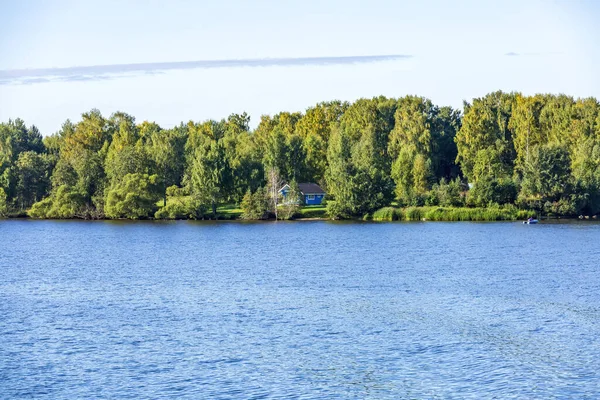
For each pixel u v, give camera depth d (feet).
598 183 542.16
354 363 153.89
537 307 207.21
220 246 396.98
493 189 552.00
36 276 281.95
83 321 193.06
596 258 321.93
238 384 141.38
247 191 571.28
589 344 166.91
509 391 137.08
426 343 168.35
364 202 557.74
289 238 438.40
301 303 216.13
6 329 184.34
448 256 336.29
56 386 141.08
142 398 134.51
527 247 369.71
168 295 232.73
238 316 197.98
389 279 264.52
